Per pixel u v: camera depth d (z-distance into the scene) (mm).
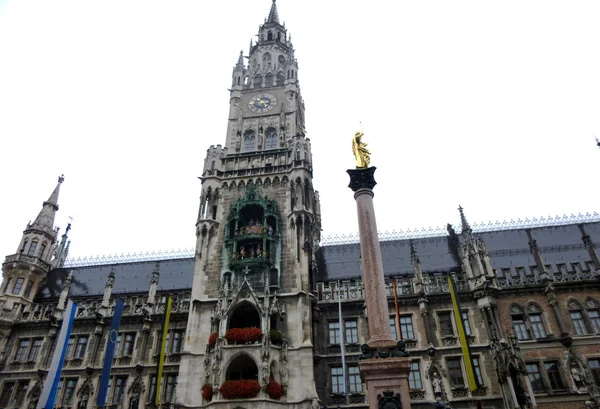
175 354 41125
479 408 31734
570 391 34875
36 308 47031
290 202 44469
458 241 47156
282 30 66188
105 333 43812
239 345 35625
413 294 40875
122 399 39531
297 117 54719
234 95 55750
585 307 38906
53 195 57000
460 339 36094
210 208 44938
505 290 40094
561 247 45469
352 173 28828
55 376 38312
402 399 20891
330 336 39969
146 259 55188
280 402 33438
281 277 40406
